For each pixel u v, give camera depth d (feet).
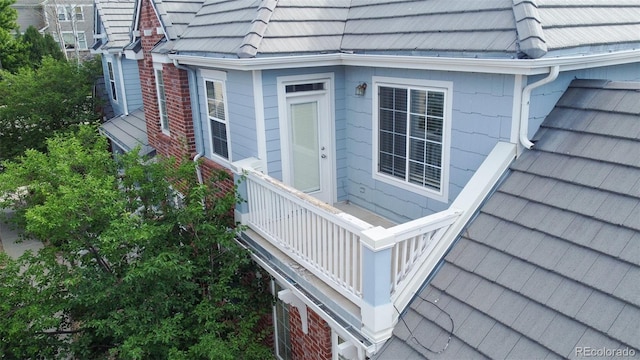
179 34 29.99
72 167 24.40
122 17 55.52
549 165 15.33
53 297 22.20
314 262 18.25
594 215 13.25
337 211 16.38
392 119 22.06
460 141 18.48
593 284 11.93
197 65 27.14
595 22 17.67
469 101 17.69
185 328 22.31
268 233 21.86
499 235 14.53
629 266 11.83
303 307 21.26
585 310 11.60
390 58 19.43
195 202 23.32
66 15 142.51
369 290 14.11
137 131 46.91
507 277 13.37
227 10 26.71
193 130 31.07
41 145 55.67
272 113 23.44
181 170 25.18
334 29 23.36
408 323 14.15
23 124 56.29
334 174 25.98
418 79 19.84
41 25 149.69
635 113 14.85
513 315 12.48
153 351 20.80
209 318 21.72
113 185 23.41
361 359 15.51
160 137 37.35
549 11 16.70
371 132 23.53
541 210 14.35
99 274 21.71
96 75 64.54
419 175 21.18
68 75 59.88
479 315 13.04
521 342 11.89
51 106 56.70
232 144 26.55
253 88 22.81
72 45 145.07
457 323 13.23
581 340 11.18
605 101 15.85
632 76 19.79
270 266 21.02
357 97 23.99
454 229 15.24
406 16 20.56
